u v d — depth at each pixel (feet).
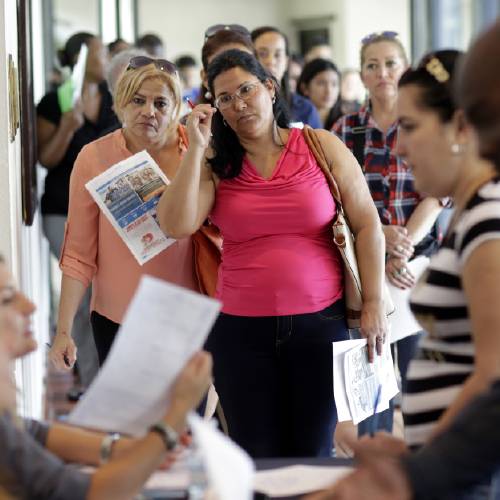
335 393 8.98
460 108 5.39
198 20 48.39
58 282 25.79
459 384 5.93
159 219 9.68
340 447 9.66
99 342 11.00
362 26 44.88
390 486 5.00
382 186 13.00
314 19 47.52
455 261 5.78
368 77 13.16
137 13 45.91
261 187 9.43
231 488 4.84
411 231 12.74
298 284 9.41
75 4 35.78
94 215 10.77
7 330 5.59
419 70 5.98
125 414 5.65
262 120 9.38
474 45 5.14
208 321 5.45
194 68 33.27
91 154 10.86
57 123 16.90
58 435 6.79
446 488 4.95
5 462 5.49
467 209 5.70
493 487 5.50
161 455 5.55
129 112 10.62
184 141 10.90
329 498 5.17
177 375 5.58
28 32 13.98
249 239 9.52
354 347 9.28
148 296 5.38
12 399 5.76
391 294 11.88
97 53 17.26
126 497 5.56
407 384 6.22
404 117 6.02
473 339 5.59
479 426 4.87
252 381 9.59
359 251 9.85
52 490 5.50
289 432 9.84
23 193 12.78
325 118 19.17
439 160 5.93
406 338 12.84
